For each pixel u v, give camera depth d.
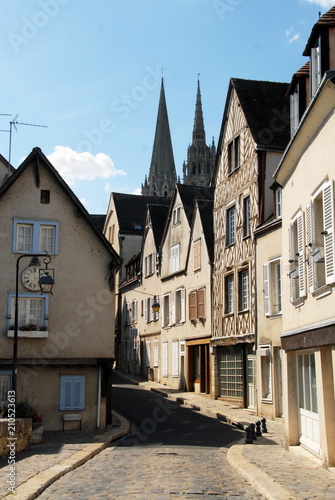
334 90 9.02
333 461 9.87
